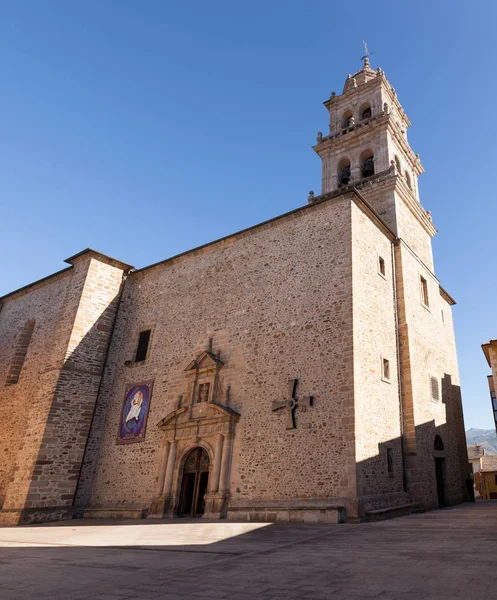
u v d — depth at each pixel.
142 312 21.95
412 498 15.43
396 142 24.78
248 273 18.52
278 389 15.35
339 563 6.43
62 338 20.39
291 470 13.93
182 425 17.16
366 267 16.58
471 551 6.91
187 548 8.58
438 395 19.83
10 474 18.41
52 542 10.13
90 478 19.03
